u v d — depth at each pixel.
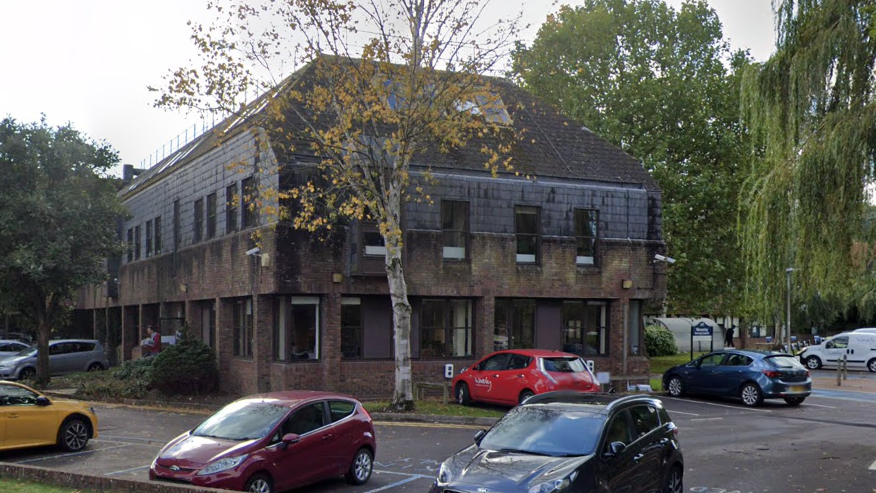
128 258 37.62
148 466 13.88
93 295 43.94
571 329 26.89
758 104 14.70
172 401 23.66
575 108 36.09
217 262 26.69
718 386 24.14
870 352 39.09
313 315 23.56
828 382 32.25
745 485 12.37
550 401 10.50
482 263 24.98
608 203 27.09
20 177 27.22
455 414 19.78
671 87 34.91
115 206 29.20
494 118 27.17
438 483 8.98
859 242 13.37
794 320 50.66
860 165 12.91
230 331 26.45
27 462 14.28
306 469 11.46
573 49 37.53
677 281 33.53
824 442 16.59
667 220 32.47
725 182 33.47
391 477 12.93
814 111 13.87
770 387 22.91
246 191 24.80
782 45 14.58
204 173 28.22
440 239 24.41
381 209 20.19
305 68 25.72
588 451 9.24
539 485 8.45
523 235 25.88
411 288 23.89
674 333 49.47
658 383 28.19
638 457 9.88
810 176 13.45
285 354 23.20
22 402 14.89
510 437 9.84
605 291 26.75
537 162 26.81
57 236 27.06
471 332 25.30
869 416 21.22
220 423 11.61
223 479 10.38
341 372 23.30
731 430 18.34
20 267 26.38
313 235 22.88
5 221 25.98
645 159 33.91
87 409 15.80
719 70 36.72
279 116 20.20
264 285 23.02
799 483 12.52
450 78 20.12
